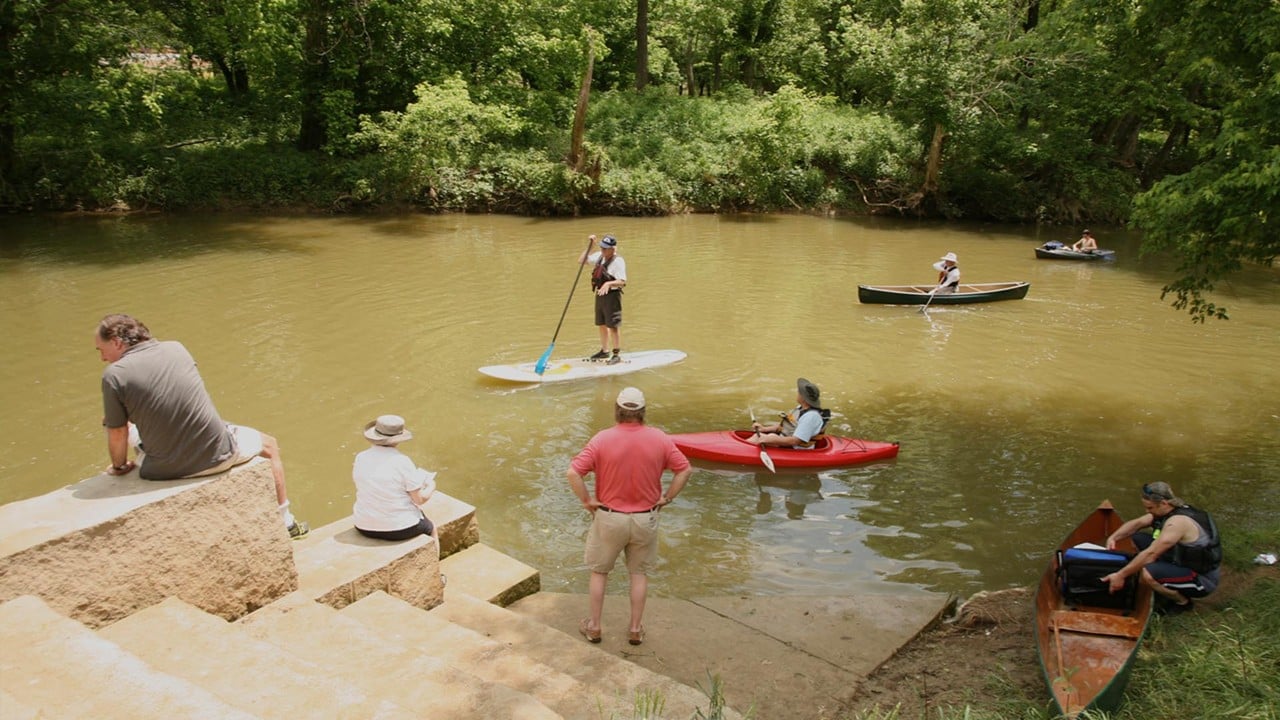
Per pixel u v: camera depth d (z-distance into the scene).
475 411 9.87
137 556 3.98
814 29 34.69
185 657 3.68
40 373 10.73
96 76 22.16
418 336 12.73
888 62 26.81
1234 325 14.54
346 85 25.97
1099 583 5.61
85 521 3.83
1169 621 5.31
